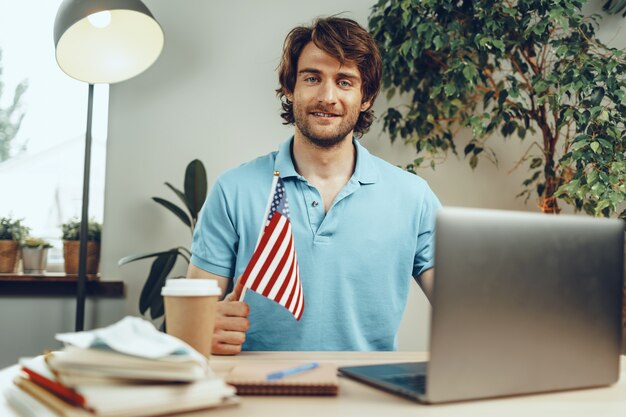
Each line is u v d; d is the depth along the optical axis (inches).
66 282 100.4
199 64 106.7
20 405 27.1
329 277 59.4
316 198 61.0
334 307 59.4
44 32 107.6
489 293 28.9
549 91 92.7
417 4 89.6
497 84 99.3
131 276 103.0
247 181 62.8
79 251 94.7
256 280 46.0
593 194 83.4
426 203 64.2
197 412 26.4
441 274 27.7
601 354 33.0
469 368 28.6
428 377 27.8
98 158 105.3
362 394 30.5
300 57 62.3
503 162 108.8
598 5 107.2
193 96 106.1
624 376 37.0
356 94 61.8
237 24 107.8
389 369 35.3
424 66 98.2
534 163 101.0
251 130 106.9
